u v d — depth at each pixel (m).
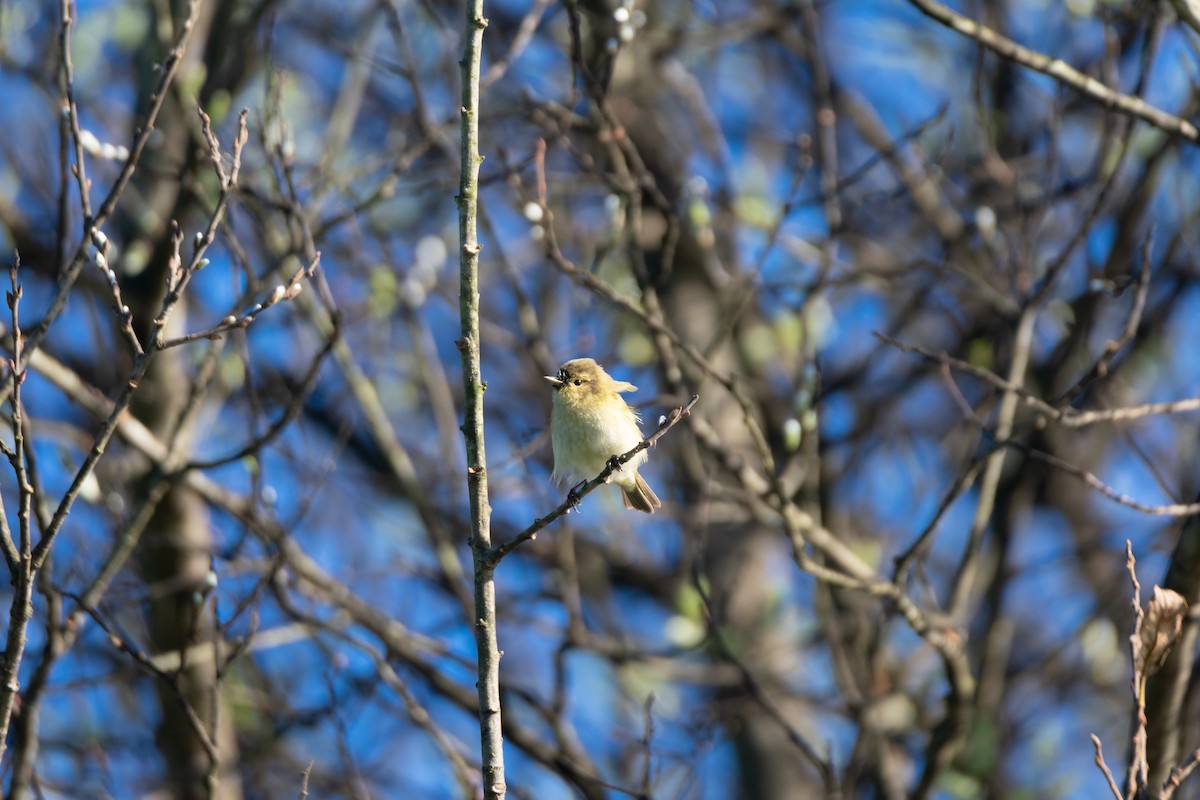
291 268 11.64
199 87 11.33
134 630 12.41
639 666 12.81
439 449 15.89
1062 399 9.42
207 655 11.38
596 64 12.51
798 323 13.37
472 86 6.39
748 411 9.70
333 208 13.84
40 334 6.25
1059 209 14.61
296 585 11.57
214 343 10.03
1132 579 6.23
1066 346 14.31
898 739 14.48
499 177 10.59
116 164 12.96
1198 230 14.74
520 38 10.80
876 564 13.79
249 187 10.14
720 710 12.81
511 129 16.23
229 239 9.69
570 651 12.00
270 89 10.78
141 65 11.78
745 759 14.58
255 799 13.34
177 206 11.30
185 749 11.41
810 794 14.46
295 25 17.45
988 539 15.02
